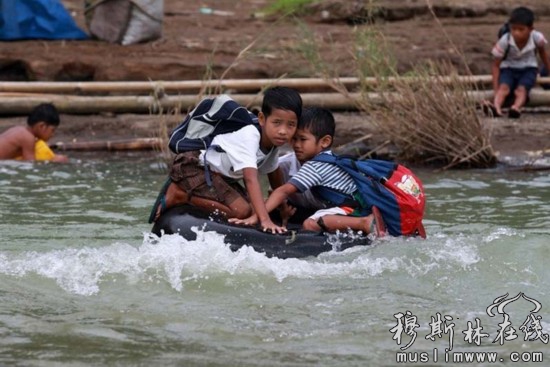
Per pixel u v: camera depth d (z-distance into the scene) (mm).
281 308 14289
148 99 28969
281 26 37250
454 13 38500
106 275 15531
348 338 13312
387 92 25812
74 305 14508
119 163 25422
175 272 15398
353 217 16562
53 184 22859
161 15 34219
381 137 27094
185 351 12922
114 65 31484
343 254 15945
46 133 25578
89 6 33969
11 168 24359
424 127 25375
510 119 29469
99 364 12523
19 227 18734
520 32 29359
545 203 21141
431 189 22625
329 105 28969
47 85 28781
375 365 12531
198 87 28719
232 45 33969
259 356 12766
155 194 21953
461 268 15680
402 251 16188
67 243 17484
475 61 33125
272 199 16375
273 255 15719
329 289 14898
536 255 16312
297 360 12648
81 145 26641
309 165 16734
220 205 16562
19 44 33188
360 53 26844
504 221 19391
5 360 12617
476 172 24688
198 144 16672
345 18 37688
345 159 16875
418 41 34812
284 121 16250
